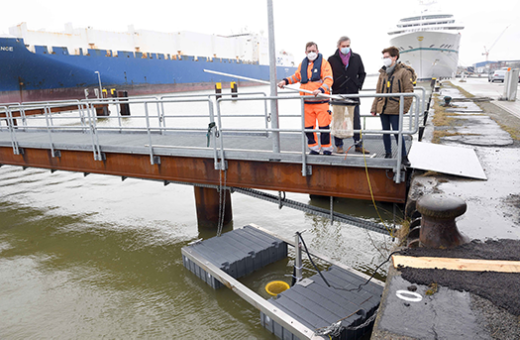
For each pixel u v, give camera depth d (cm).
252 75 7700
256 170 523
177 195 984
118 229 773
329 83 450
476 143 591
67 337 443
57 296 535
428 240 274
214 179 564
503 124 784
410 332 187
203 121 2109
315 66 463
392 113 432
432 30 4250
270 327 420
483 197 352
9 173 1294
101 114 2519
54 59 4009
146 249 675
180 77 5966
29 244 716
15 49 3619
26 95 3788
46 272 607
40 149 764
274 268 571
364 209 820
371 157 436
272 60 469
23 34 3850
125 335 442
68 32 4578
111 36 4988
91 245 701
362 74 495
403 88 425
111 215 854
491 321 190
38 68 3866
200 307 489
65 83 4188
